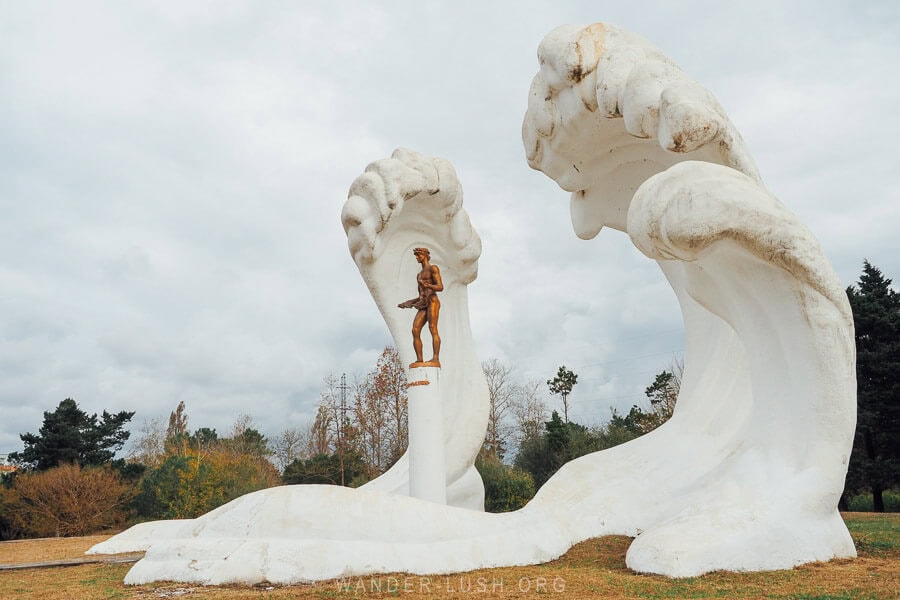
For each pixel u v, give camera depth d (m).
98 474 30.75
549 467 31.00
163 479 30.91
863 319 27.34
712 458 10.55
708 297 9.62
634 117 10.12
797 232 8.19
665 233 8.06
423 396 12.11
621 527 10.17
